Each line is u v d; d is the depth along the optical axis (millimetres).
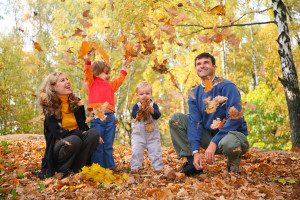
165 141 26922
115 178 3908
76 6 22203
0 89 21688
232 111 2863
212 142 3703
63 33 21766
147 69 22266
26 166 5141
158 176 4023
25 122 23344
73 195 3363
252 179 3887
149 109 4426
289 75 8367
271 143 20062
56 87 4270
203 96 3869
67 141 4121
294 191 3260
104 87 4812
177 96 2703
